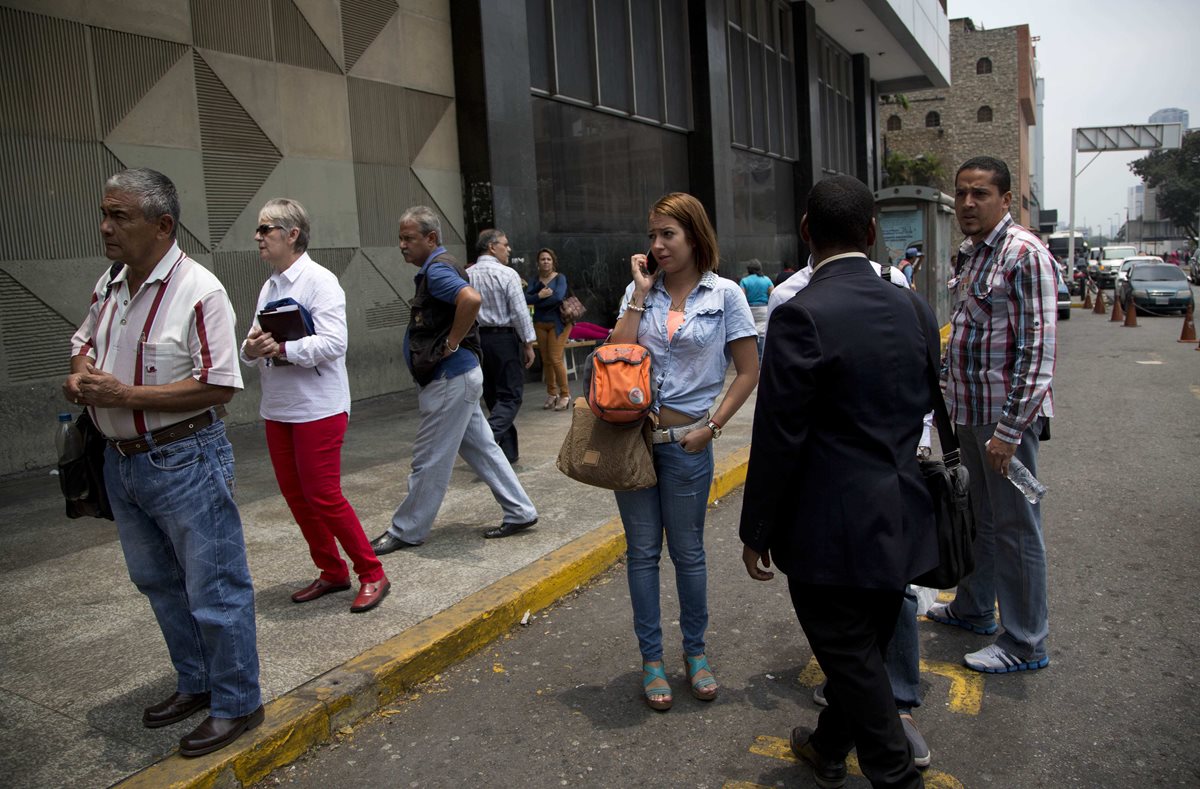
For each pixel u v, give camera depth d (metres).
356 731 3.32
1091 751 3.06
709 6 16.86
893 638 3.06
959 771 2.97
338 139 9.91
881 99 38.00
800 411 2.41
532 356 7.09
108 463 2.91
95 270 7.56
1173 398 10.61
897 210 16.11
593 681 3.71
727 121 17.70
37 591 4.45
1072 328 21.59
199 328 2.79
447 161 11.48
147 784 2.75
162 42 8.06
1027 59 50.84
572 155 13.70
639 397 3.19
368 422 9.15
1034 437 3.54
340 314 3.96
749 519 2.50
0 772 2.82
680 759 3.09
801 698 3.53
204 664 3.17
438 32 11.27
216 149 8.59
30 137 7.11
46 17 7.20
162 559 3.04
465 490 6.30
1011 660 3.67
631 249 15.27
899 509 2.42
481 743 3.22
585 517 5.55
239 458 7.46
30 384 7.14
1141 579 4.66
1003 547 3.63
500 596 4.23
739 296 3.39
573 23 13.56
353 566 4.23
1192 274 47.78
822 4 21.97
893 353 2.44
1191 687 3.48
